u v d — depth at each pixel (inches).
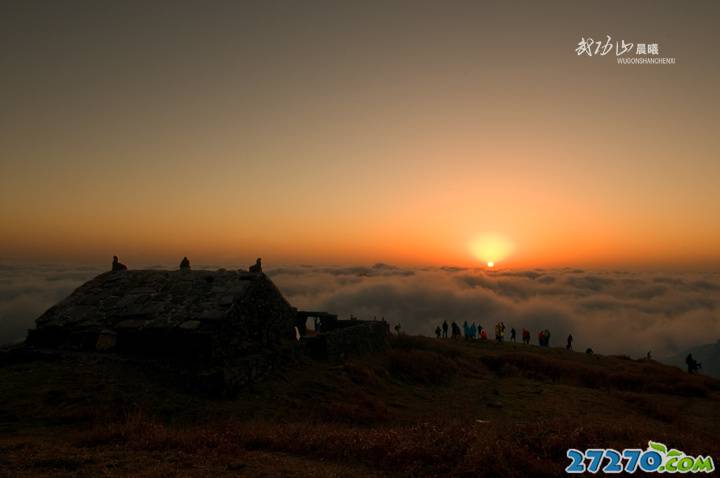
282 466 378.3
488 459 377.4
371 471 379.2
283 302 914.7
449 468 374.9
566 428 485.4
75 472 338.6
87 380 608.1
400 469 381.4
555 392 932.0
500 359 1266.0
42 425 494.3
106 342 724.0
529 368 1217.4
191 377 634.2
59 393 568.1
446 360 1139.3
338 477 355.3
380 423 618.2
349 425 596.7
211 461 380.5
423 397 831.7
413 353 1126.4
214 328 697.0
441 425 498.0
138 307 776.3
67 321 765.9
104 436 435.8
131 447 411.8
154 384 623.2
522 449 411.8
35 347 736.3
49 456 372.8
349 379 825.5
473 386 971.9
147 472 342.6
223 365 673.6
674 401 977.5
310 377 788.6
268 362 762.8
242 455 404.5
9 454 376.5
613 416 766.5
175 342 698.8
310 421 589.3
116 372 641.0
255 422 556.1
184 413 564.7
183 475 341.1
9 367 659.4
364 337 1081.4
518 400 844.0
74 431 478.0
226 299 756.0
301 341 917.8
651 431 536.4
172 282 841.5
